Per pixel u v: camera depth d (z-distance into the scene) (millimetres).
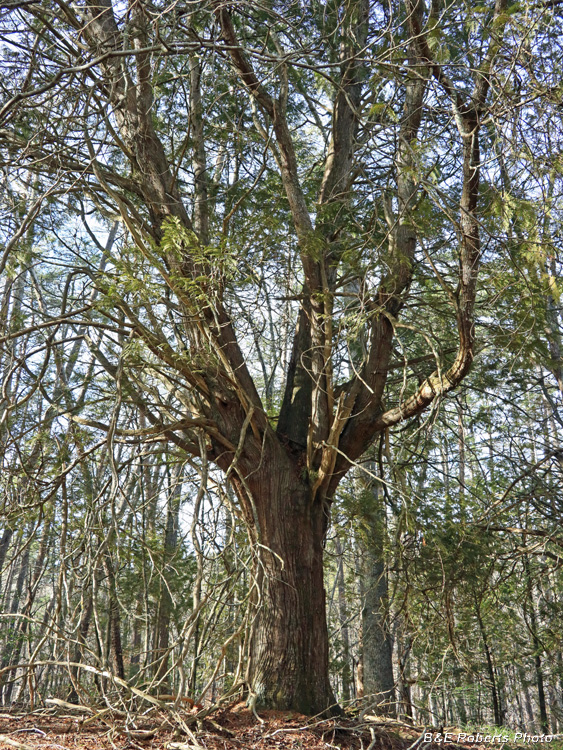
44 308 7352
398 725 5605
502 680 14305
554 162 4086
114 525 4781
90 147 5715
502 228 4441
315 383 6359
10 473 6137
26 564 13609
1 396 6230
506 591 10922
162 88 7754
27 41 5949
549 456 8469
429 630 8766
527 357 6297
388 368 6727
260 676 5551
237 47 5332
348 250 5758
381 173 7938
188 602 8727
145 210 7434
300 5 6379
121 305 5207
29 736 4367
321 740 4707
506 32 4113
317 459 6391
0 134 5930
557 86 3979
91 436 6426
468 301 5281
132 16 5973
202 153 7461
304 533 6090
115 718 4914
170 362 5699
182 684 4383
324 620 5973
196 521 4848
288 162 6301
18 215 7090
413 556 8500
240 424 6148
